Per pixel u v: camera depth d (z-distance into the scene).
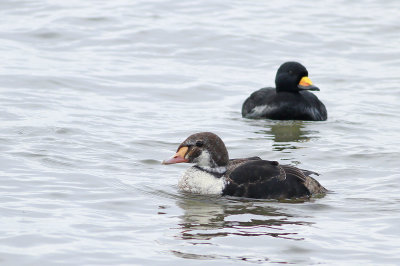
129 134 15.42
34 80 19.39
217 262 9.13
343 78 21.00
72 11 26.09
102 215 10.77
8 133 14.88
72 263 9.01
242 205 11.52
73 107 17.39
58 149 14.02
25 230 9.95
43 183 12.05
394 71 21.62
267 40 23.92
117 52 22.66
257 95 18.39
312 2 28.58
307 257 9.34
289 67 18.11
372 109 18.27
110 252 9.37
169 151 14.43
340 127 16.77
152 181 12.63
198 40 23.83
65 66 20.95
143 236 9.97
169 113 17.53
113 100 18.34
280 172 12.07
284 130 16.58
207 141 12.34
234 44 23.58
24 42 22.97
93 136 15.06
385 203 11.55
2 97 17.77
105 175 12.70
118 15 25.86
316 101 18.02
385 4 28.42
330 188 12.43
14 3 26.81
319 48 23.55
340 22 26.08
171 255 9.33
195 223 10.57
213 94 19.50
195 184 12.18
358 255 9.41
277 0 28.70
